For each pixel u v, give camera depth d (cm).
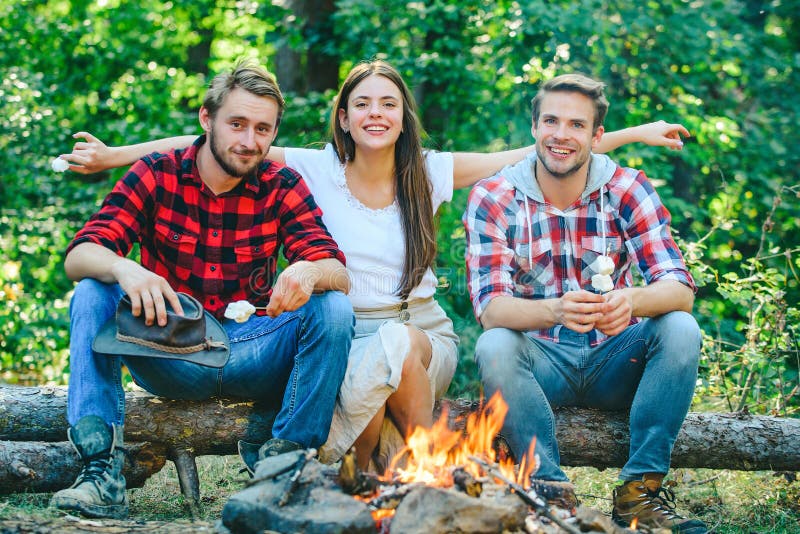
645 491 336
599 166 372
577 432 370
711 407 498
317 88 967
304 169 383
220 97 339
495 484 285
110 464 310
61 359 763
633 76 855
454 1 848
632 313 342
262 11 939
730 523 373
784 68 941
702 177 929
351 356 344
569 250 372
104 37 1079
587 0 795
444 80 853
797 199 884
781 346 463
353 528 254
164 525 289
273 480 273
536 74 797
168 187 348
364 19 855
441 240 670
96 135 991
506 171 379
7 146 874
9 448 338
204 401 356
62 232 863
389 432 349
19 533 269
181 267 350
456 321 623
